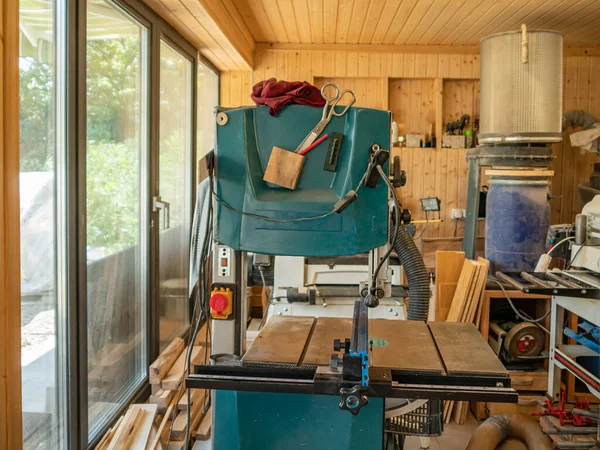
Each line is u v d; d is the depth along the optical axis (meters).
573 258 2.92
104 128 2.80
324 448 1.74
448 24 4.93
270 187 1.75
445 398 1.52
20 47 1.99
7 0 1.70
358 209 1.70
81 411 2.48
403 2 4.30
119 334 3.06
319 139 1.72
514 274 3.09
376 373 1.58
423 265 2.01
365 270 3.05
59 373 2.36
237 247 1.73
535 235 4.07
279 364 1.67
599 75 5.71
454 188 5.73
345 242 1.70
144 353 3.48
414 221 5.06
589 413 2.83
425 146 5.76
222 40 4.31
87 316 2.63
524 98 4.04
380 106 5.79
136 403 3.19
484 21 4.85
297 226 1.70
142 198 3.43
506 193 4.11
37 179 2.14
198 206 1.83
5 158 1.71
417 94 5.86
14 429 1.77
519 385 3.56
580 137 4.97
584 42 5.60
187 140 4.56
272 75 5.70
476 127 5.75
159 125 3.62
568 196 5.78
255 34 5.37
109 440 2.62
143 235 3.45
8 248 1.73
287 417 1.74
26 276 2.08
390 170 1.75
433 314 4.02
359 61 5.67
